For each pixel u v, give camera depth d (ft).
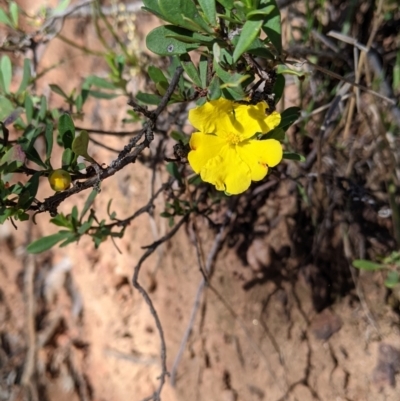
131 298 1.05
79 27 1.01
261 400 0.89
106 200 1.01
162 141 0.87
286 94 0.84
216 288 0.91
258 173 0.47
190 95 0.62
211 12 0.43
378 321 0.81
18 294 1.13
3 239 1.12
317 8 0.79
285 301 0.87
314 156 0.83
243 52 0.41
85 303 1.10
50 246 0.68
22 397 1.10
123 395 1.07
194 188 0.84
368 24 0.78
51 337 1.12
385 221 0.80
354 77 0.77
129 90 0.95
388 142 0.74
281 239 0.87
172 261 0.95
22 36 0.89
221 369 0.93
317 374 0.85
